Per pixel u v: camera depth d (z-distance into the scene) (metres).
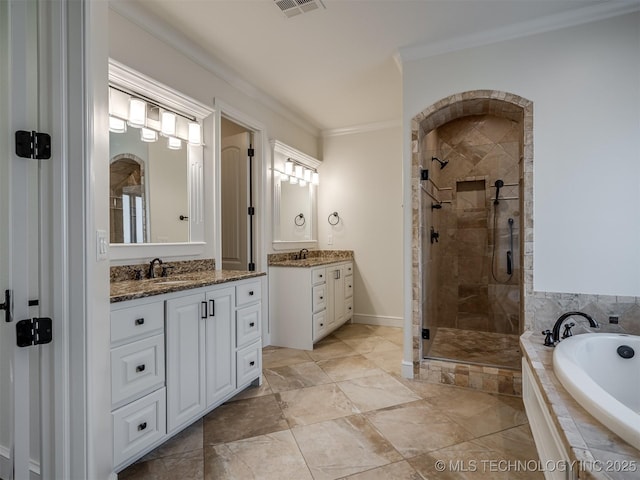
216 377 2.09
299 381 2.63
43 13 1.16
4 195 1.14
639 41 2.12
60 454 1.16
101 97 1.33
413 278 2.67
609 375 1.86
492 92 2.45
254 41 2.52
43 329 1.13
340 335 3.90
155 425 1.68
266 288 3.51
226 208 3.64
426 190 2.92
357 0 2.07
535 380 1.64
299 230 4.29
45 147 1.14
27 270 1.11
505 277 3.64
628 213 2.16
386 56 2.74
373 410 2.18
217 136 2.86
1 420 1.26
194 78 2.65
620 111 2.17
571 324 2.08
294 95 3.50
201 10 2.16
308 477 1.56
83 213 1.17
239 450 1.77
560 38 2.28
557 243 2.30
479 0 2.08
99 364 1.28
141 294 1.60
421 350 2.72
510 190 3.63
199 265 2.64
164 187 2.43
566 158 2.28
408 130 2.68
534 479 1.54
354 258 4.50
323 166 4.68
